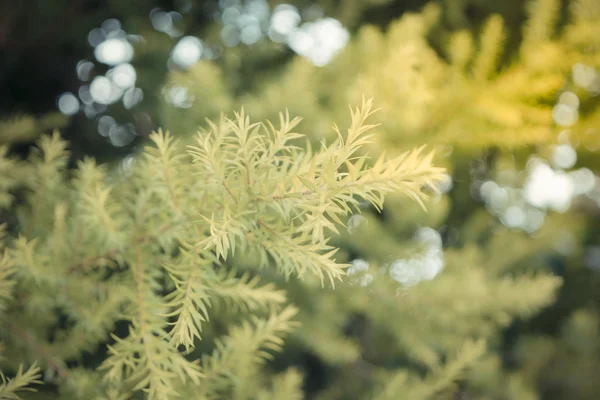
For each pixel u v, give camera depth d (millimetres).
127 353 556
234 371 632
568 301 1456
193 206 567
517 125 939
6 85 1238
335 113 910
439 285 925
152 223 593
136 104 1192
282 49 1162
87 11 1233
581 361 1272
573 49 935
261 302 604
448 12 1142
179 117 927
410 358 1058
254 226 524
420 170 488
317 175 508
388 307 949
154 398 564
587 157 1065
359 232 969
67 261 619
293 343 972
